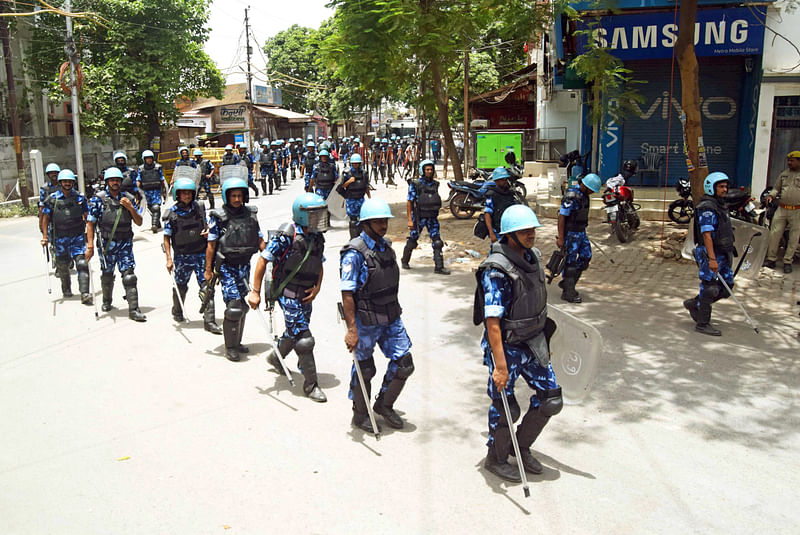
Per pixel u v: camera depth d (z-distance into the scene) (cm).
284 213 1778
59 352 668
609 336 685
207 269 652
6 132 2598
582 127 1530
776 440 453
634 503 377
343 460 433
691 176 952
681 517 362
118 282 1012
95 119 2502
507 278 379
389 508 374
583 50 1301
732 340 669
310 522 361
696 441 454
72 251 884
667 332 697
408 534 348
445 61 1570
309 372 537
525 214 383
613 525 355
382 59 1445
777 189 960
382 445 455
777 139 1323
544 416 395
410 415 506
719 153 1433
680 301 822
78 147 2141
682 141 1445
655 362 607
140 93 2633
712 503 375
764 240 755
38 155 2241
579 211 802
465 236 1345
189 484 404
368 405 464
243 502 383
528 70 2989
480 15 1361
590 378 416
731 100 1408
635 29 1292
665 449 442
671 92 1405
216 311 824
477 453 443
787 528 351
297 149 3303
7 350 677
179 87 2753
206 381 583
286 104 5831
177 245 748
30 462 436
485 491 392
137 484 405
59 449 454
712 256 668
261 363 632
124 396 549
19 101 2633
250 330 750
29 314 821
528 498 382
